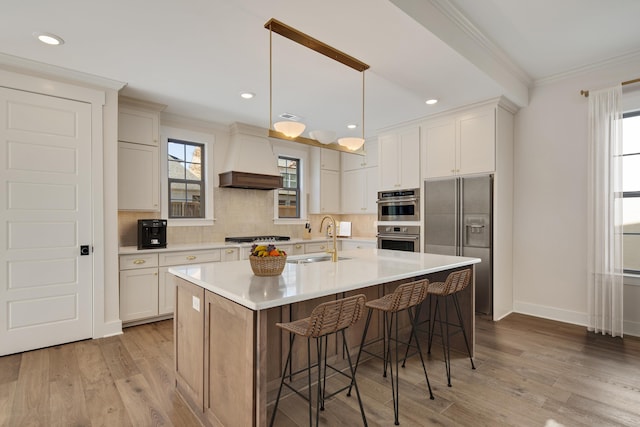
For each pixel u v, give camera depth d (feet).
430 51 8.87
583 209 12.09
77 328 10.57
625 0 8.20
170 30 7.98
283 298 5.29
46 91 10.03
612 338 10.83
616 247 10.94
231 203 16.98
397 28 7.78
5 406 7.04
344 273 7.43
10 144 9.51
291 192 19.93
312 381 8.11
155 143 13.41
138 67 10.00
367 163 19.48
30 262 9.82
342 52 8.92
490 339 10.83
